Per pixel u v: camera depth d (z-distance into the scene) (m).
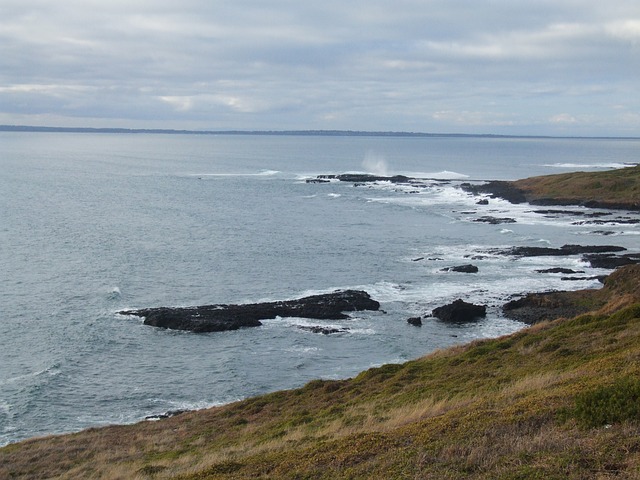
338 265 79.69
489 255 83.75
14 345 51.28
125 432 32.38
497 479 12.21
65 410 40.78
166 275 74.06
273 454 18.25
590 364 22.97
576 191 139.25
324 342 52.62
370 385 32.97
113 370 47.06
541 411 15.95
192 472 18.20
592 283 68.00
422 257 83.69
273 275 74.62
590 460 12.24
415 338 53.25
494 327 55.38
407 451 14.94
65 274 73.38
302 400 33.28
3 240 92.69
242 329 55.59
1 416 39.72
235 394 43.22
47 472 25.08
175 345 51.97
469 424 16.16
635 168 153.50
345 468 15.00
